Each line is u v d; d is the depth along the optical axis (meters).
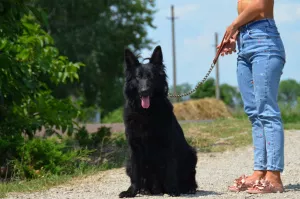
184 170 8.57
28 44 13.69
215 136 18.06
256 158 8.39
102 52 37.72
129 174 8.39
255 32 8.12
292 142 16.00
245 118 25.41
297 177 9.95
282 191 8.08
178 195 8.21
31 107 14.17
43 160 12.06
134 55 8.56
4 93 13.25
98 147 15.15
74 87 37.41
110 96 40.50
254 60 8.13
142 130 8.16
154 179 8.45
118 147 15.23
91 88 39.12
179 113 33.72
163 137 8.16
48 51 14.23
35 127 13.66
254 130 8.41
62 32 37.97
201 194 8.41
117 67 40.19
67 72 14.50
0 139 12.08
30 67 13.84
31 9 11.80
